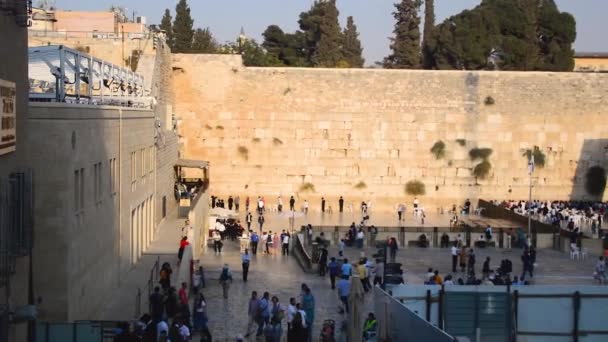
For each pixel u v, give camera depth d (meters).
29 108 21.80
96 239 26.69
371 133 68.88
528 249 41.12
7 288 18.12
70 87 34.22
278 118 68.56
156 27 71.88
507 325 22.25
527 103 69.50
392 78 69.06
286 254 45.88
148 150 41.56
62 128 22.14
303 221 61.09
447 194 69.25
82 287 24.44
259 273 39.81
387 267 36.16
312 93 68.69
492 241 50.75
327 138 68.81
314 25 113.88
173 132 58.38
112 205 29.92
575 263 45.19
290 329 24.72
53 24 66.12
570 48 95.19
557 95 69.62
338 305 32.66
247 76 68.38
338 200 68.75
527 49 93.12
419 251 48.44
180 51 102.69
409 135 69.06
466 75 69.38
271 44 119.12
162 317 24.06
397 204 69.06
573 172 69.81
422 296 22.62
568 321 22.38
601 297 22.42
